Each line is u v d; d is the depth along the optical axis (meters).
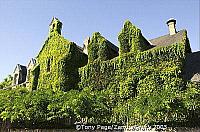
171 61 23.80
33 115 21.77
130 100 24.12
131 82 24.83
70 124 25.55
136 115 22.36
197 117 21.00
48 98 22.72
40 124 24.86
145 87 23.88
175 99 20.11
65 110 21.38
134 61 25.73
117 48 33.69
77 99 21.66
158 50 24.67
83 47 34.88
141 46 26.86
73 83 29.62
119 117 23.75
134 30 27.73
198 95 20.80
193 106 20.16
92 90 27.72
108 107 23.72
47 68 33.19
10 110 22.78
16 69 45.38
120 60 26.59
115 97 25.53
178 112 19.91
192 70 25.56
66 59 30.19
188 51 29.75
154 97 20.83
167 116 20.05
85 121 24.98
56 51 32.56
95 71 28.30
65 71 29.78
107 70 27.36
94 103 22.58
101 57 28.67
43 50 35.62
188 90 21.61
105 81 27.08
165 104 19.80
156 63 24.42
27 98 22.78
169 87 22.67
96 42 29.91
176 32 30.77
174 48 24.00
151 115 20.16
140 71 24.84
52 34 35.00
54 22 36.28
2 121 25.83
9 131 25.06
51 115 21.80
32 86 34.53
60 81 29.56
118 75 26.31
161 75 23.53
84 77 29.05
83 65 31.31
